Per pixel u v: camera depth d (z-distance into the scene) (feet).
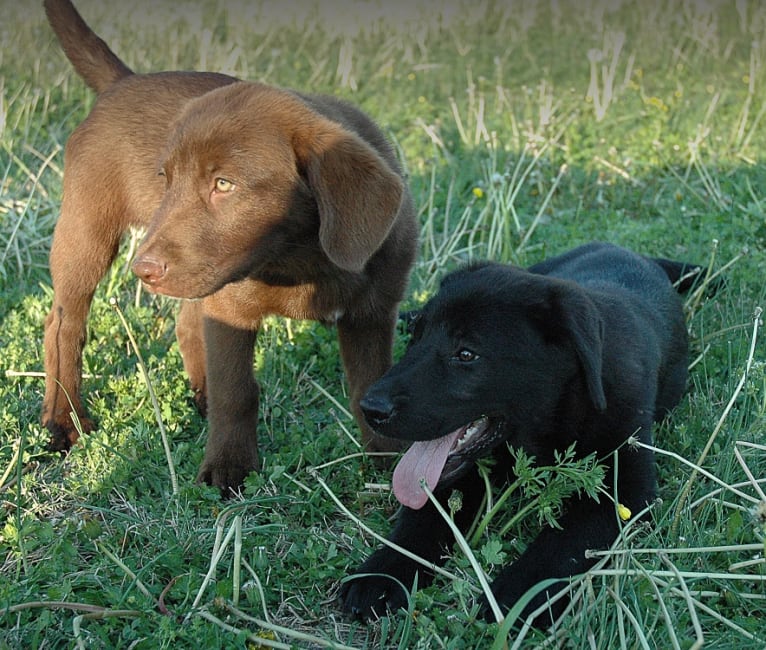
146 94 5.69
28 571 4.76
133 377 5.77
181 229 4.93
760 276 6.30
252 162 4.95
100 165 5.67
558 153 8.07
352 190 4.92
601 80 9.93
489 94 9.54
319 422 5.67
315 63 10.63
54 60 10.47
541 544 4.80
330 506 5.11
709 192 7.25
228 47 10.52
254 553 4.81
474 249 6.99
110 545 4.87
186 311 5.82
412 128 8.81
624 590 4.58
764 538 4.56
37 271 6.87
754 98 9.18
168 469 5.26
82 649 4.40
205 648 4.46
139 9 11.86
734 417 5.33
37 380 5.88
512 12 12.35
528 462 4.77
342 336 5.46
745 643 4.44
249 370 5.31
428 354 4.86
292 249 5.14
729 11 11.90
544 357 4.84
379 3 12.50
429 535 4.89
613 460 4.92
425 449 4.94
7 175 7.58
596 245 6.13
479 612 4.65
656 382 5.21
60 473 5.33
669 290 5.74
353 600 4.70
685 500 4.91
